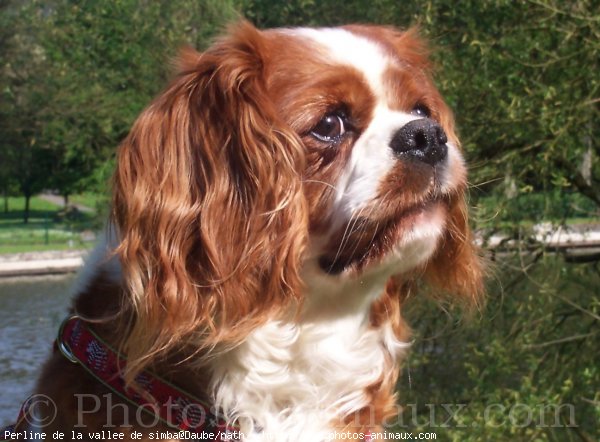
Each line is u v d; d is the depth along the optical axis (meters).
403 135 3.04
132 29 11.85
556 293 8.01
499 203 7.76
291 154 3.02
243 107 3.04
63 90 13.12
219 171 3.02
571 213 8.63
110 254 2.97
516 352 8.09
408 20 8.45
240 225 2.99
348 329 3.22
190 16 11.34
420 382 8.36
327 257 3.10
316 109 3.09
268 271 2.96
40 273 25.91
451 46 8.03
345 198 3.05
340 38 3.27
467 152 7.79
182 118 3.09
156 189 2.99
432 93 3.62
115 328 3.02
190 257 2.98
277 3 9.99
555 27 7.61
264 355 3.07
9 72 24.25
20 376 9.98
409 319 8.07
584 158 8.54
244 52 3.15
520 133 7.52
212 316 2.93
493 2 7.64
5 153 30.80
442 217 3.12
